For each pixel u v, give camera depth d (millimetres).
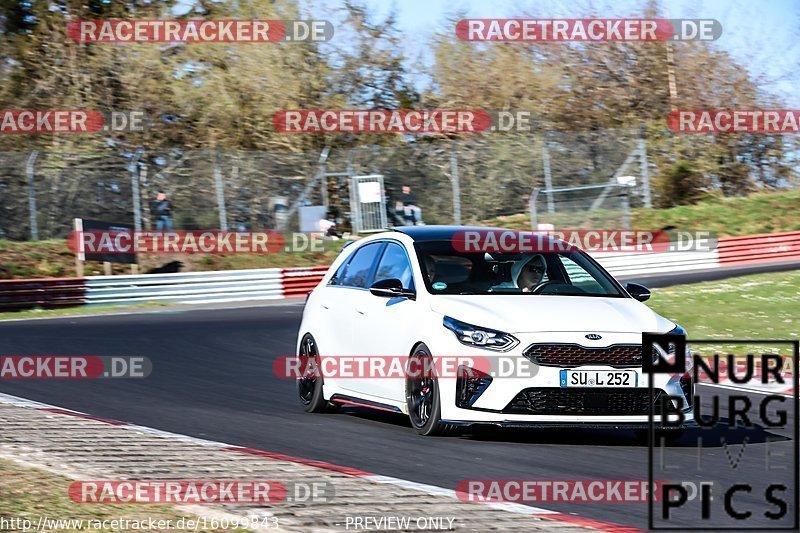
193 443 25672
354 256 34062
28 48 118688
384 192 107000
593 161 119375
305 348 34188
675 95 143375
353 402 31406
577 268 31078
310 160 107625
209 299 87062
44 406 31859
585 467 24172
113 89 118250
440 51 132375
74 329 59375
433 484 21969
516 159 116625
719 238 115938
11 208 99062
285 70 122938
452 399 27125
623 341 26891
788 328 56656
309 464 23234
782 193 137875
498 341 26797
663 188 136250
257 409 33781
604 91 142250
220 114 118812
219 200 101812
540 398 26484
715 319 60469
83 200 101312
